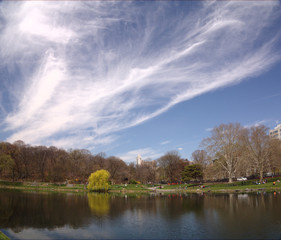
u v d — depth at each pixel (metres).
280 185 75.56
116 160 151.12
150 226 30.50
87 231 28.53
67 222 33.81
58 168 123.31
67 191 97.00
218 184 92.19
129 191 97.38
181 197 67.38
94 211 43.28
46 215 39.44
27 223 33.41
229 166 91.31
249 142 89.12
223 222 31.30
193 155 142.62
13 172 118.38
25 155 126.88
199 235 25.56
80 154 153.62
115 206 49.78
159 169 155.88
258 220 31.55
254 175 104.62
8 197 67.81
